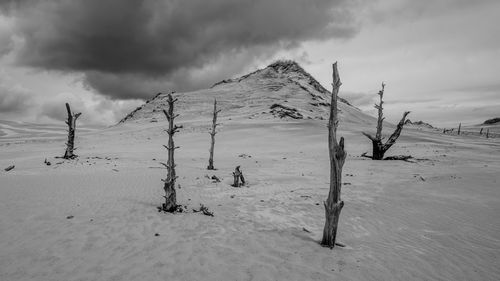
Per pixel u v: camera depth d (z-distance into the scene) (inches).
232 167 1100.5
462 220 455.5
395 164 1118.4
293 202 558.3
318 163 1210.0
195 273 263.1
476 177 839.1
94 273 256.2
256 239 354.3
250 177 859.4
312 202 560.1
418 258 317.7
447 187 703.7
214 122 1029.8
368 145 1884.8
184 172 916.6
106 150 1845.5
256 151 1727.4
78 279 245.4
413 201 569.9
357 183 750.5
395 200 576.7
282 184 750.5
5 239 321.1
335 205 335.6
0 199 482.6
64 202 481.7
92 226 371.6
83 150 1861.5
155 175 832.9
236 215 458.9
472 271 291.6
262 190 667.4
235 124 2933.1
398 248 344.5
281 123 2881.4
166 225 390.0
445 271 290.0
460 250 341.7
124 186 650.8
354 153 1576.0
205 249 315.6
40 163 1045.2
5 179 687.7
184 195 592.1
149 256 293.0
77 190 584.1
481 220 455.5
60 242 318.3
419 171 957.2
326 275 270.8
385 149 1258.0
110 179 735.1
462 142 2454.5
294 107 4168.3
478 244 361.4
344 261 303.3
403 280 270.1
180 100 5019.7
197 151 1759.4
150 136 2615.7
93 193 561.6
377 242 363.6
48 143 2452.0
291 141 2090.3
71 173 831.1
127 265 272.7
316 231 401.1
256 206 521.3
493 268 298.5
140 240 333.7
